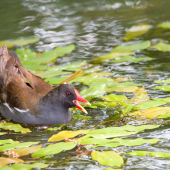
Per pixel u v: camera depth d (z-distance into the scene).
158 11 17.88
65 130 8.82
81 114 9.75
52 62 13.13
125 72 12.23
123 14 17.73
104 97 10.49
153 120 9.02
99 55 13.62
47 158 7.28
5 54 10.66
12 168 6.77
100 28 16.12
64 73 12.01
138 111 9.50
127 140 7.78
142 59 13.11
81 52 13.93
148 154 7.27
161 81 11.25
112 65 12.87
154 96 10.41
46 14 17.75
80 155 7.39
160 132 8.31
